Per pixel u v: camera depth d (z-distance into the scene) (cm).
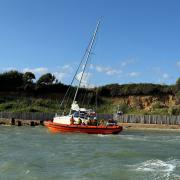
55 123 5109
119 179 1997
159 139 4566
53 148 3297
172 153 3056
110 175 2092
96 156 2800
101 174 2119
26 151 3050
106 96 10025
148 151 3142
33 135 4697
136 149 3278
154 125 7394
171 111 8800
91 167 2334
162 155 2909
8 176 2064
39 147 3359
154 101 9781
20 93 9856
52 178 2025
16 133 5016
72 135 4750
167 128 7306
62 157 2738
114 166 2350
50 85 10038
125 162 2520
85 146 3491
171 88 9819
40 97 9862
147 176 2050
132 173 2125
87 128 4962
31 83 10138
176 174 2092
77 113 5191
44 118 7594
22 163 2430
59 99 9794
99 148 3319
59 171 2209
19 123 7006
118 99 9931
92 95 9800
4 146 3397
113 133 5009
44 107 9050
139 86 9969
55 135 4731
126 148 3334
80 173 2152
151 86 9912
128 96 9944
